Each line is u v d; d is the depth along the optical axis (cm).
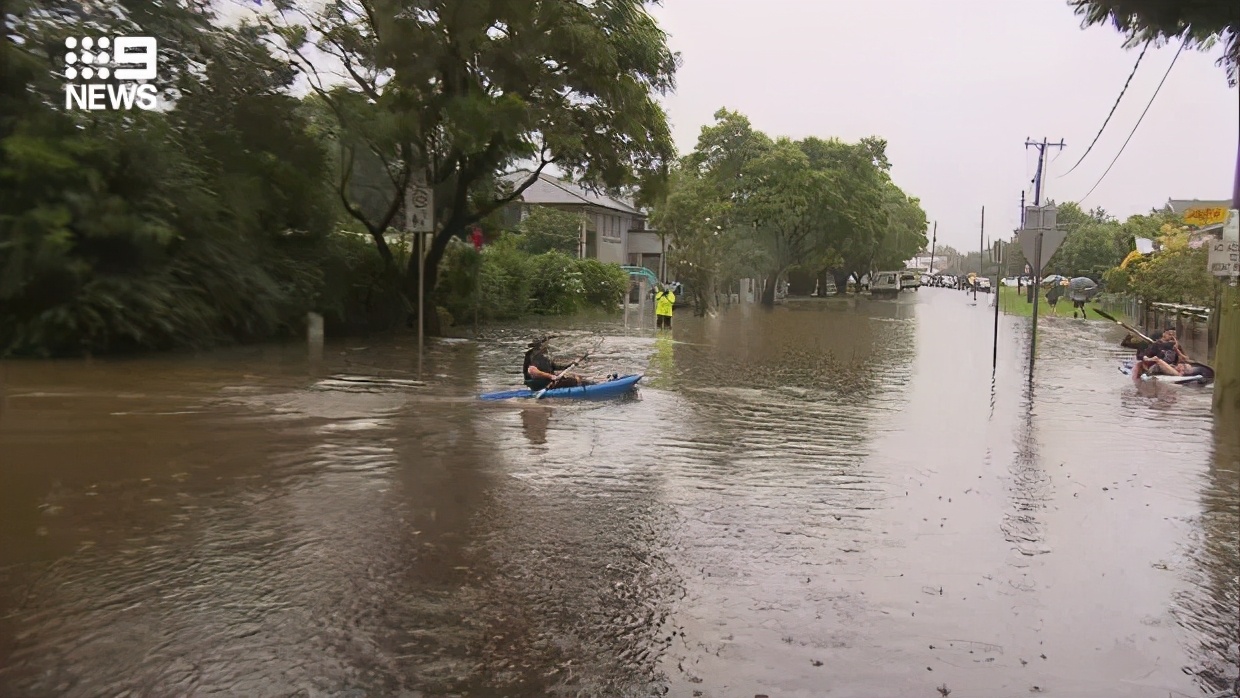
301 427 1071
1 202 1579
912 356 2319
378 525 694
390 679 445
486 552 640
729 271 5175
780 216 5266
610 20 2278
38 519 681
